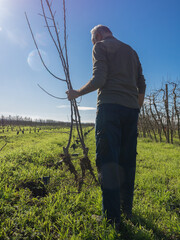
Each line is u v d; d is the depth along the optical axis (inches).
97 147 68.0
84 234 60.5
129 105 69.9
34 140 446.9
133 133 73.4
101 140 66.2
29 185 108.0
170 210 89.0
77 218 71.2
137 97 76.0
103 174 65.4
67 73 79.3
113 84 68.6
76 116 86.8
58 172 133.9
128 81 70.6
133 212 79.2
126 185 74.6
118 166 72.9
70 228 66.1
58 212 75.0
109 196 64.8
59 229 66.0
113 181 64.7
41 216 71.8
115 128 67.2
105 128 66.0
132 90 72.3
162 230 69.7
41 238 60.7
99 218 70.8
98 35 76.9
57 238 61.1
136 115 73.4
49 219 69.9
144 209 82.6
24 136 555.8
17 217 69.2
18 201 82.1
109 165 65.0
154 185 119.9
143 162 195.3
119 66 69.6
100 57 67.3
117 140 67.8
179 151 287.7
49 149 245.3
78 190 91.2
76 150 242.1
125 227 68.3
